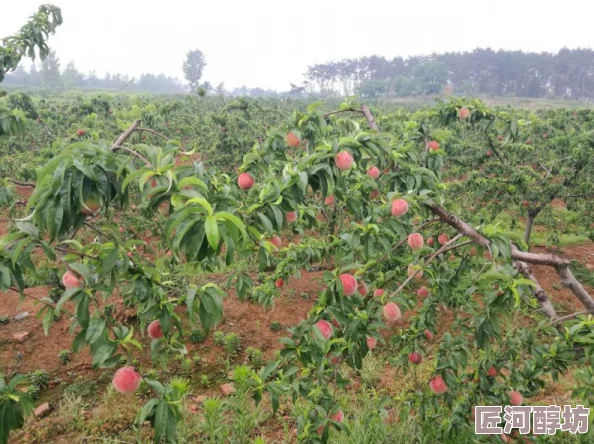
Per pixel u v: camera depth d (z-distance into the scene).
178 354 4.89
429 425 3.58
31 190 9.57
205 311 1.96
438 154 3.58
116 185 1.74
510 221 9.34
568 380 4.44
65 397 4.18
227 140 9.60
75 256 1.94
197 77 87.75
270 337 5.39
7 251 1.74
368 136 2.33
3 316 5.39
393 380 4.57
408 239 2.86
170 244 1.61
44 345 4.98
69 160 1.62
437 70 76.56
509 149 6.74
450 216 2.57
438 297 3.37
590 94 78.44
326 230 6.83
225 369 4.77
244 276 3.49
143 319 2.19
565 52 79.62
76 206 1.66
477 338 2.35
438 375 3.13
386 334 5.20
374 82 72.12
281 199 2.00
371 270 2.94
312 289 6.50
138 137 9.29
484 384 2.97
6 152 10.39
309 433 2.54
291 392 2.78
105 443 3.64
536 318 5.13
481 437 3.09
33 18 5.39
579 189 6.59
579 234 8.97
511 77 82.50
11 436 3.75
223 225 1.53
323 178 2.10
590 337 2.29
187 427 3.68
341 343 2.63
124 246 1.98
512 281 2.13
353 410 3.97
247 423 3.78
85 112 12.91
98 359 1.85
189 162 2.31
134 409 4.07
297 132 2.94
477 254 2.55
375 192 3.00
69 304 5.64
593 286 6.76
